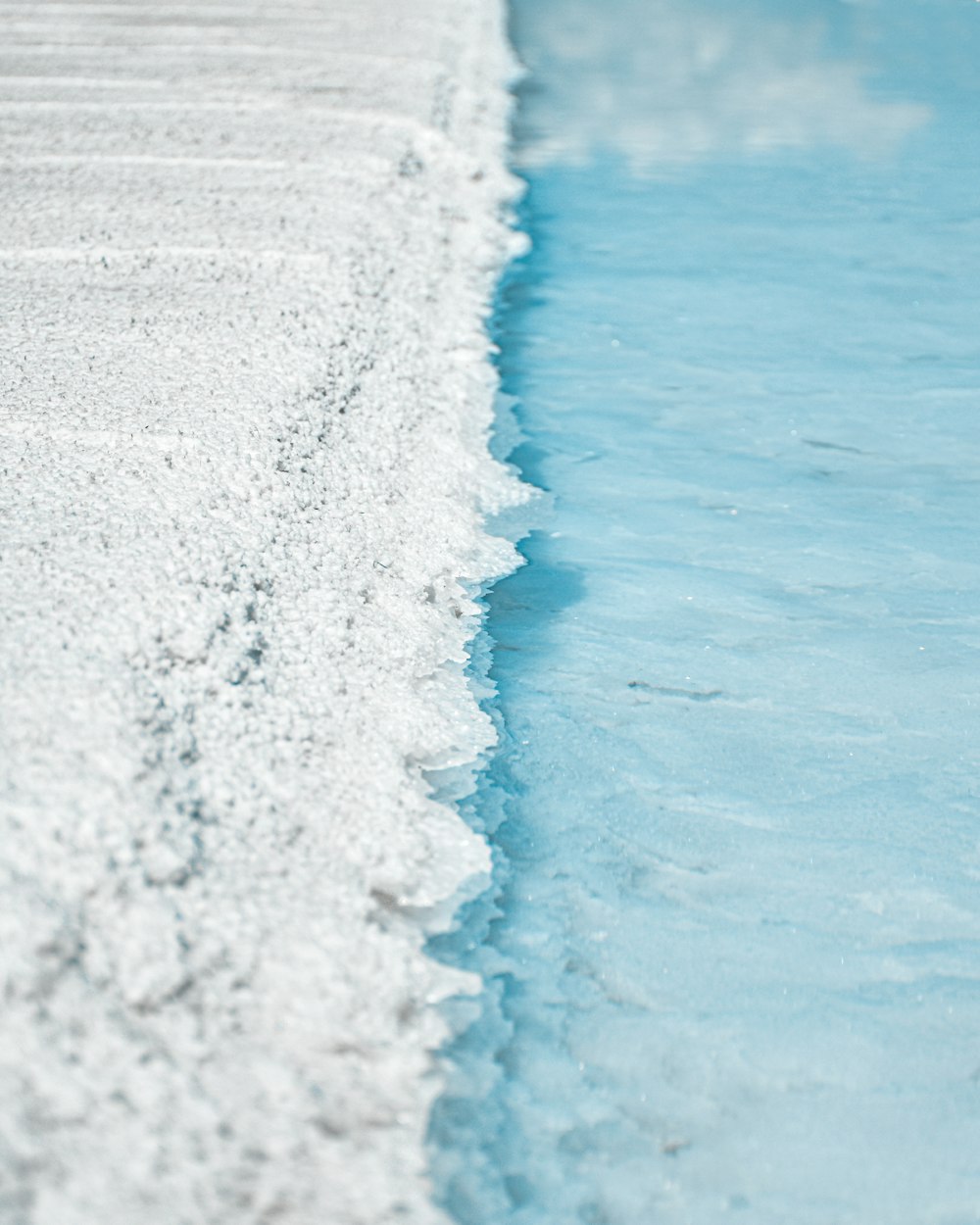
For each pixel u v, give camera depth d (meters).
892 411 3.73
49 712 1.84
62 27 8.39
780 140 6.89
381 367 3.47
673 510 3.18
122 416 2.84
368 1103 1.57
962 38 9.68
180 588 2.18
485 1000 1.78
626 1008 1.78
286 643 2.30
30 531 2.33
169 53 7.49
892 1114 1.64
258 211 4.45
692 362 4.12
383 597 2.61
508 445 3.53
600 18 10.57
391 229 4.50
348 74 6.93
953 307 4.56
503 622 2.70
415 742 2.26
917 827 2.12
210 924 1.69
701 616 2.73
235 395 2.96
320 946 1.73
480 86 7.64
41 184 4.77
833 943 1.89
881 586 2.83
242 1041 1.59
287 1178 1.44
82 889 1.62
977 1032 1.75
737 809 2.16
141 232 4.20
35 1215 1.30
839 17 10.68
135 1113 1.43
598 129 7.09
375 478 2.96
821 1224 1.50
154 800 1.78
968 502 3.20
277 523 2.55
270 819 1.92
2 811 1.66
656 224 5.53
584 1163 1.56
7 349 3.24
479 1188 1.51
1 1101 1.38
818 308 4.58
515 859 2.04
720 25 10.27
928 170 6.31
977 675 2.52
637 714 2.41
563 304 4.63
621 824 2.13
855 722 2.39
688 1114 1.63
